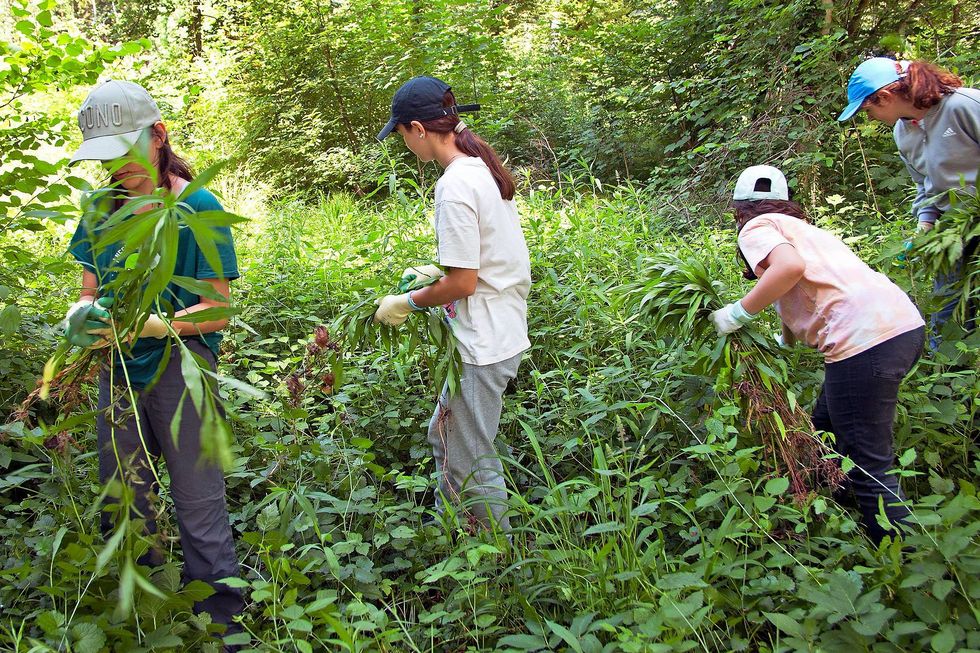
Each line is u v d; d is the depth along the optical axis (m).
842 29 6.84
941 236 3.03
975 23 7.53
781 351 2.74
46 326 3.39
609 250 4.55
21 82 3.87
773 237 2.54
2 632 2.11
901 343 2.43
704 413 2.93
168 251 1.47
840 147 6.31
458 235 2.37
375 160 8.47
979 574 1.91
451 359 2.49
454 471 2.63
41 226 3.10
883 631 1.92
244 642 1.97
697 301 2.70
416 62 9.73
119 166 1.52
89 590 2.10
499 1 13.69
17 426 2.33
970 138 3.12
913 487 2.80
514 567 2.28
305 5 10.83
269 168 10.52
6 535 2.46
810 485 2.59
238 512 2.86
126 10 16.22
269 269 4.82
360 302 2.69
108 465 2.20
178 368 2.12
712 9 8.33
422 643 2.23
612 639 2.07
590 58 9.78
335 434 3.17
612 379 3.19
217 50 11.71
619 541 2.49
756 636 2.14
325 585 2.44
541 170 8.26
